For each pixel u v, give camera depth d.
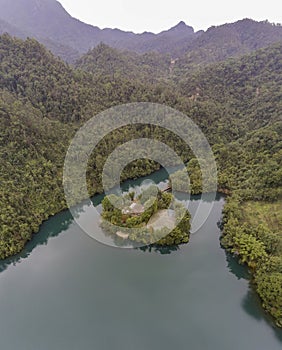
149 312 41.88
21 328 40.12
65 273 50.00
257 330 38.53
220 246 54.69
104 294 45.31
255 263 47.56
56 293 45.84
